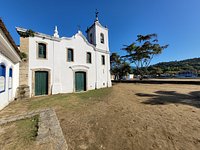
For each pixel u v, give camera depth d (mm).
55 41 13969
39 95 12500
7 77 7875
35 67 12273
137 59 32844
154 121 5258
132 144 3576
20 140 3461
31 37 12211
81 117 5750
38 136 3588
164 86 20328
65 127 4645
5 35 5426
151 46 30203
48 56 13312
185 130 4410
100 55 19359
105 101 9312
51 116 5547
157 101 9156
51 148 3008
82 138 3867
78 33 16469
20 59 10023
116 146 3479
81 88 16516
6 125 4637
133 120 5387
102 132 4289
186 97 10516
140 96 11469
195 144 3535
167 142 3658
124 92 14156
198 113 6258
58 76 13914
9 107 7500
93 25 19812
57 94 13141
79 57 16344
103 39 20391
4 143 3320
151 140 3777
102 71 19500
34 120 5137
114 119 5512
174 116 5844
